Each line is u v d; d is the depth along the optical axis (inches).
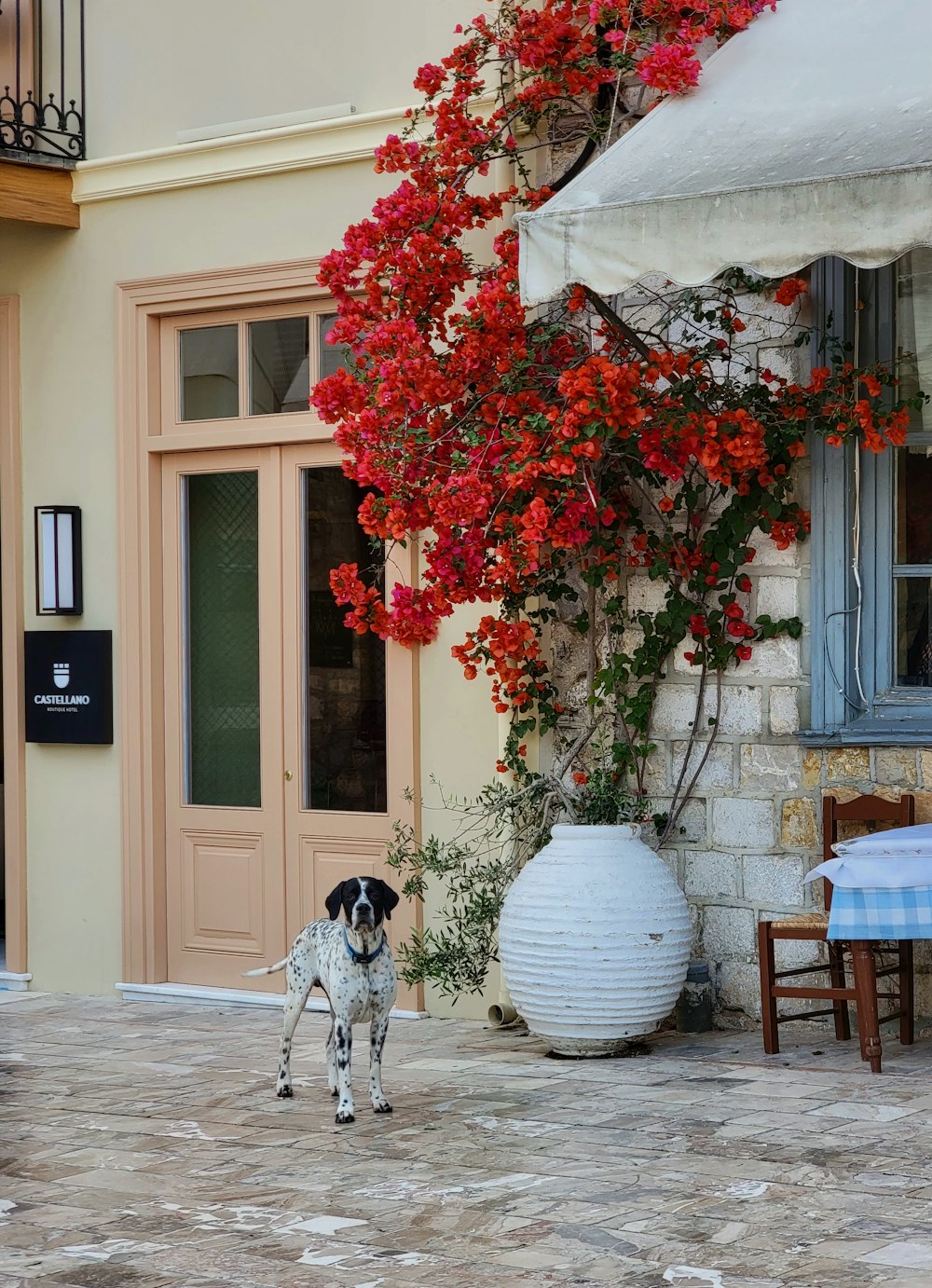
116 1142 228.2
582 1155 209.2
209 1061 282.8
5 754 363.6
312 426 328.5
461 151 287.9
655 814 297.0
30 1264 176.6
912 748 275.6
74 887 356.5
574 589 304.0
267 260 332.5
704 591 291.6
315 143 326.3
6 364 362.3
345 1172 206.7
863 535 282.7
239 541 342.3
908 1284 158.1
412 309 279.9
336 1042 234.1
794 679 286.2
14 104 345.7
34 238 359.3
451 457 273.1
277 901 334.6
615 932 263.3
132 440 347.9
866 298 283.3
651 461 270.2
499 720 306.0
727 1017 291.1
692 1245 172.6
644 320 297.6
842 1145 207.8
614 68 285.6
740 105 245.9
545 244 238.5
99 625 352.5
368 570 303.6
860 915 246.1
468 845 310.2
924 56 236.2
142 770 347.3
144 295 346.3
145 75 350.0
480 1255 172.2
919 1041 269.6
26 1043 306.0
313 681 332.2
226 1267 172.4
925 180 211.3
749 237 223.6
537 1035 277.9
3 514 363.3
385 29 323.3
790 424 277.0
